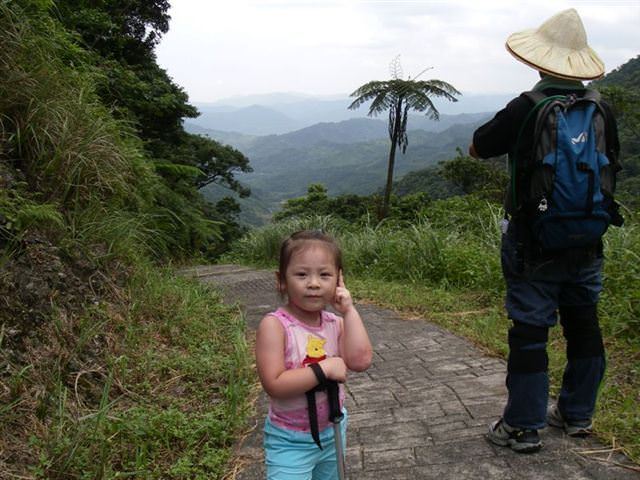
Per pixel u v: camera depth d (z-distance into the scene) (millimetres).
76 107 5188
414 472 2793
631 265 5574
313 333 2021
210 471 2975
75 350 3693
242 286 8281
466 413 3424
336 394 1928
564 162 2516
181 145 20516
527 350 2748
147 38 18969
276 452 2008
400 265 8227
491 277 6832
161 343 4660
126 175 5664
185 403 3762
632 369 3928
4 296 3520
